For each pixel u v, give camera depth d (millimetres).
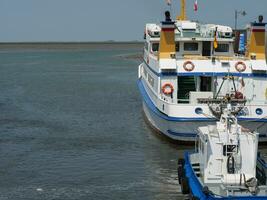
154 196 33781
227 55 55219
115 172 39812
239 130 28859
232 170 28359
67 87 101812
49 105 75688
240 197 26156
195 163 32750
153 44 56844
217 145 28328
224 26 55562
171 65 48281
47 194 34625
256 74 49031
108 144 49406
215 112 38219
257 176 31250
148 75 58062
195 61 49125
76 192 35000
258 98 49375
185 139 45469
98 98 83938
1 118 63938
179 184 36031
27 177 38594
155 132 53094
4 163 42625
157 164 41969
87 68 164000
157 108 49031
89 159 43906
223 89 48969
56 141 50969
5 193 34844
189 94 48500
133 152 46062
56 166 41719
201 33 55375
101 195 34250
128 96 86625
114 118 64062
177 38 53875
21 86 103688
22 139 51844
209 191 26766
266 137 45156
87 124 59938
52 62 199000
